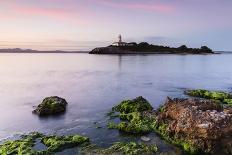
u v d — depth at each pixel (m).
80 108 41.31
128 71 108.75
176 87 64.19
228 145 23.75
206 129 24.41
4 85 68.31
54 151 24.30
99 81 76.12
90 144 25.84
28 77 87.69
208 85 68.44
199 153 24.14
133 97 50.72
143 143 26.02
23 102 46.69
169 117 30.00
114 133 29.19
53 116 36.75
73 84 69.81
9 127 32.28
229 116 26.27
